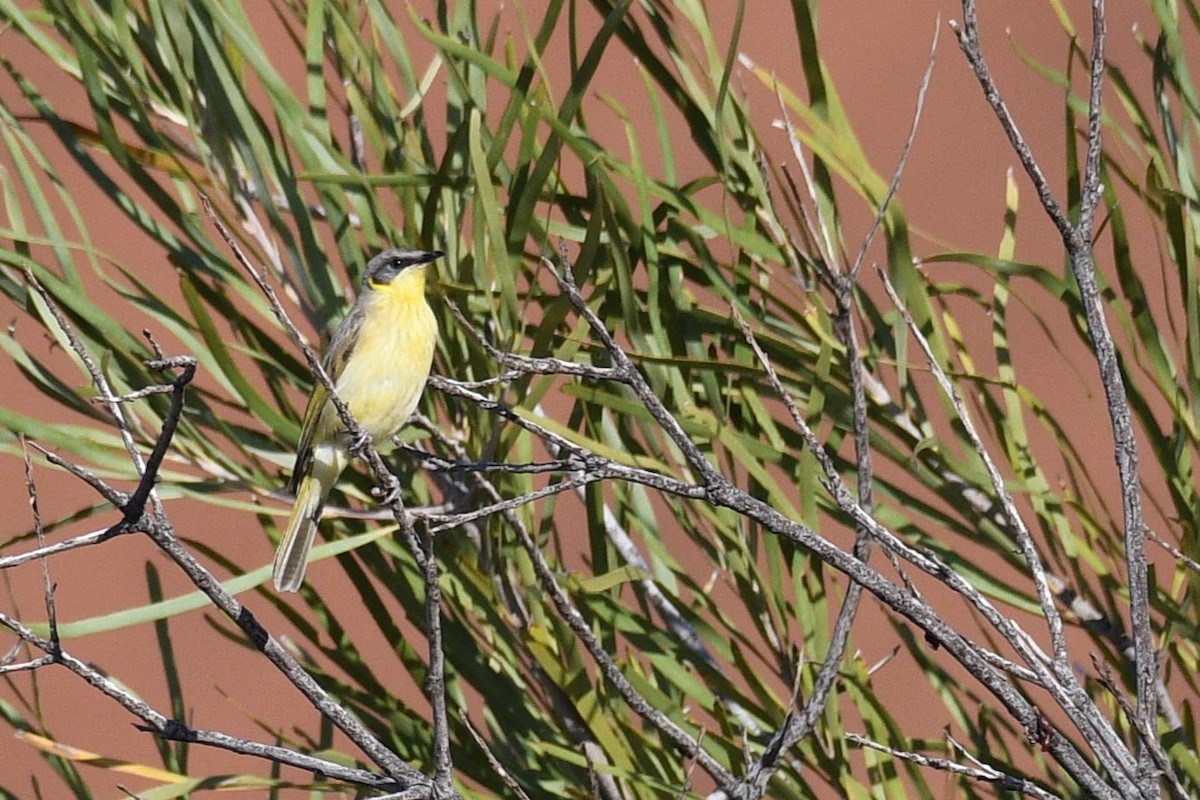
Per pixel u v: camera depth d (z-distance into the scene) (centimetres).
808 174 607
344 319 702
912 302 655
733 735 645
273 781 609
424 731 655
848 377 668
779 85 665
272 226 708
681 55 683
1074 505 654
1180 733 624
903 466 670
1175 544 636
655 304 643
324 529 694
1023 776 628
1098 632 654
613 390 670
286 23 732
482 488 678
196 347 678
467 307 687
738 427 677
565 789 641
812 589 638
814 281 680
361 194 700
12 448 637
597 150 677
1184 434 617
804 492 630
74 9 695
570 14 641
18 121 696
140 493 533
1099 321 541
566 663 640
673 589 658
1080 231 542
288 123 684
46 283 655
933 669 643
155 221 694
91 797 609
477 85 703
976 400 674
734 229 656
